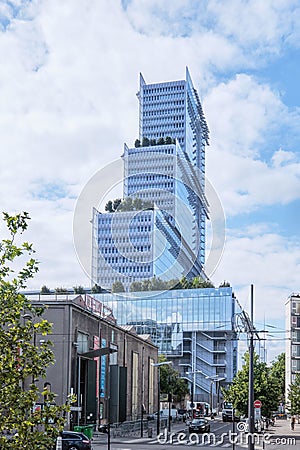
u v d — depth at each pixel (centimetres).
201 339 12419
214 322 11094
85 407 4959
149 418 6769
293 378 10288
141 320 11231
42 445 901
